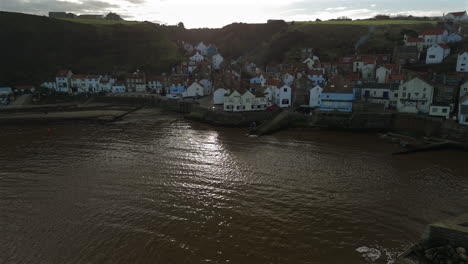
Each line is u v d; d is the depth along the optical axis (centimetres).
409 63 9462
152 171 4384
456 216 3030
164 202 3447
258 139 6181
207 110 8069
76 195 3634
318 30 14500
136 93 11819
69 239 2795
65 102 11194
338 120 6750
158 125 7712
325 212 3177
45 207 3366
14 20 14412
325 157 4925
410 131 6131
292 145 5675
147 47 16088
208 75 11656
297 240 2716
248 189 3759
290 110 7538
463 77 6831
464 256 2300
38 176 4219
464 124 5447
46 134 6712
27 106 10112
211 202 3434
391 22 15788
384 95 7125
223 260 2475
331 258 2475
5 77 12481
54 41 14750
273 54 13750
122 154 5194
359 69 9931
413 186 3769
